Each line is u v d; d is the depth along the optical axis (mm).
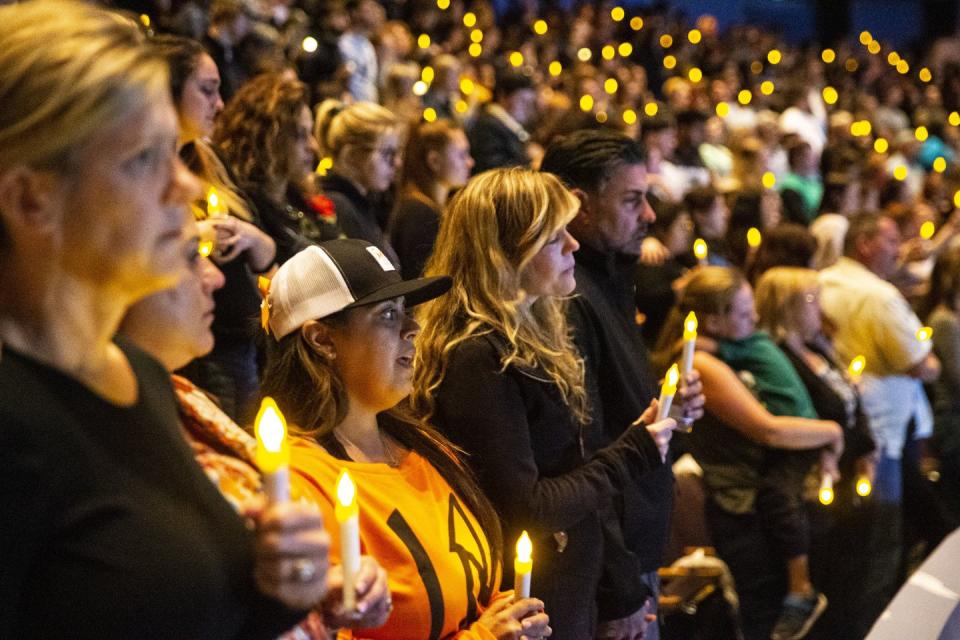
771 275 7355
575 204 4133
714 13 30844
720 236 10070
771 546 6680
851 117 20438
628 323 4988
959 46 28062
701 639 6000
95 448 1969
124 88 1901
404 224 7277
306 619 2400
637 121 14852
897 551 7781
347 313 3314
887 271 8758
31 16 1929
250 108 5961
